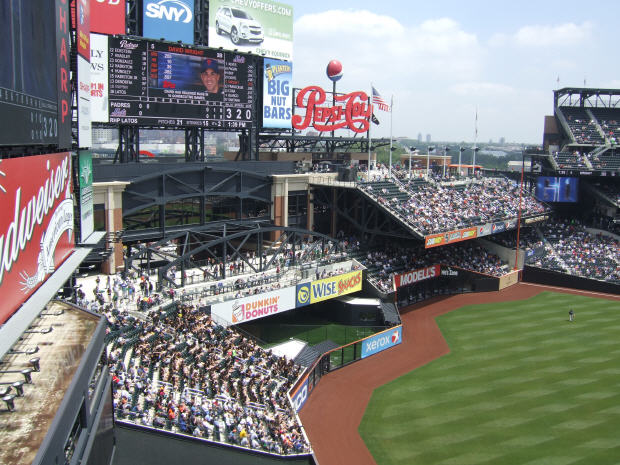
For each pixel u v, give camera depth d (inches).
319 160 3181.6
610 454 1277.1
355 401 1599.4
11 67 621.0
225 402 1222.9
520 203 3144.7
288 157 2925.7
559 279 2928.2
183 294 1753.2
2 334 557.6
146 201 2076.8
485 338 2128.4
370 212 2792.8
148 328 1440.7
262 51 2694.4
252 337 2006.6
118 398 1083.9
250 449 1088.8
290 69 2684.5
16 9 641.6
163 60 2114.9
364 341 1941.4
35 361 593.9
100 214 1899.6
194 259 2479.1
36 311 631.8
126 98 2033.7
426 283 2768.2
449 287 2861.7
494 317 2400.3
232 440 1110.4
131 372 1189.7
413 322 2359.7
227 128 2383.1
